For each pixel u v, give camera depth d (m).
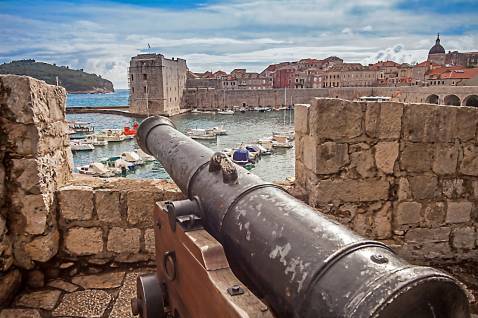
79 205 3.14
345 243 1.27
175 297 2.04
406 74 84.06
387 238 3.31
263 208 1.62
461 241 3.40
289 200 1.66
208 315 1.61
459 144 3.27
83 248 3.18
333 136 3.10
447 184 3.32
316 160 3.11
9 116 2.76
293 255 1.32
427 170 3.27
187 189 2.17
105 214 3.17
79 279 3.07
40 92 2.92
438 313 1.07
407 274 1.06
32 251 2.90
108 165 21.48
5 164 2.80
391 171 3.22
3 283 2.70
